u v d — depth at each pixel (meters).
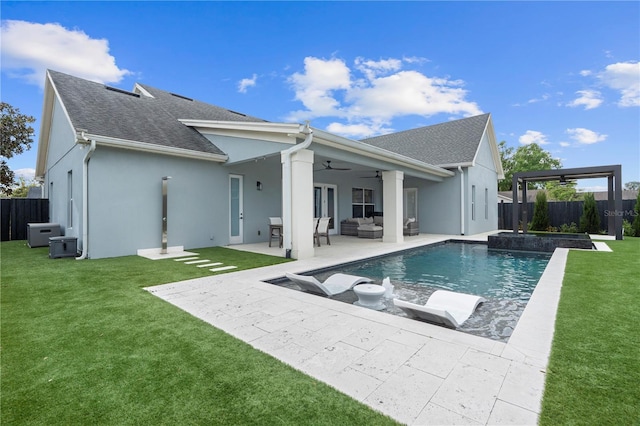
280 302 4.24
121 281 5.34
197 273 5.98
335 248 9.73
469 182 14.36
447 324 3.59
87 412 1.98
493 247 10.62
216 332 3.22
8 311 3.82
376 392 2.17
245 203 10.74
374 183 17.02
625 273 5.69
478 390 2.17
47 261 7.07
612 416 1.87
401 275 6.61
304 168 7.74
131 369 2.49
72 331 3.23
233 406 2.03
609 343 2.84
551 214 15.84
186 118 11.12
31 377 2.38
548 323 3.32
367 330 3.26
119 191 7.86
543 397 2.07
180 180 8.99
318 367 2.51
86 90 9.75
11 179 19.31
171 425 1.86
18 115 18.00
